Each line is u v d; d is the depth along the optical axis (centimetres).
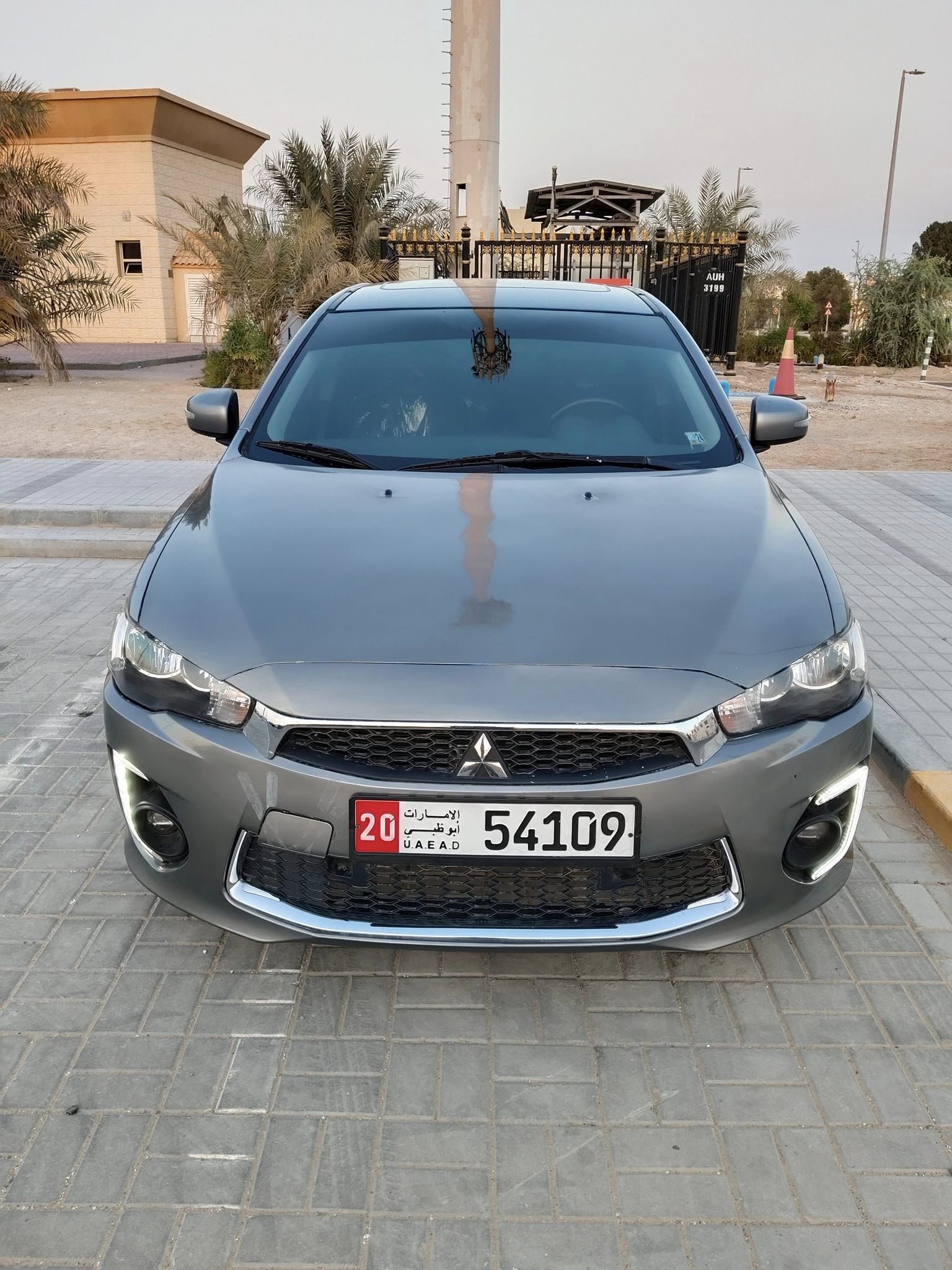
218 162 2934
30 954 252
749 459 301
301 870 211
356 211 2238
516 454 290
